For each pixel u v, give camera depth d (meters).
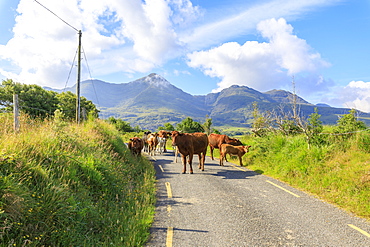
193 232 4.77
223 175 10.54
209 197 7.19
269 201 6.77
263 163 12.47
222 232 4.76
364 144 9.91
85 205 4.95
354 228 4.91
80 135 9.48
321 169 9.02
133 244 4.13
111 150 10.57
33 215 3.76
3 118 7.63
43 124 8.47
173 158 17.12
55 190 4.44
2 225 3.25
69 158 6.39
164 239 4.46
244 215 5.69
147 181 8.81
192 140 11.23
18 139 5.81
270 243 4.29
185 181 9.35
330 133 11.44
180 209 6.14
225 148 13.35
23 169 4.61
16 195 3.67
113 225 4.84
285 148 12.28
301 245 4.21
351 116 11.73
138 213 5.51
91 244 3.97
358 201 6.34
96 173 6.56
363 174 7.57
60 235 3.81
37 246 3.43
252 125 19.31
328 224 5.13
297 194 7.48
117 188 7.02
